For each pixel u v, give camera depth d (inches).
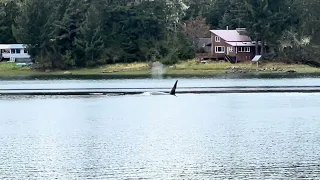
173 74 4926.2
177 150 1694.1
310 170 1438.2
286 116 2335.1
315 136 1867.6
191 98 3053.6
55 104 2849.4
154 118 2352.4
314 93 3189.0
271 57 5438.0
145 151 1688.0
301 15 5487.2
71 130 2078.0
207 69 5187.0
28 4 5413.4
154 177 1408.7
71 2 5457.7
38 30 5423.2
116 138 1900.8
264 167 1473.9
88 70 5329.7
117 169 1485.0
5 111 2615.7
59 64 5403.5
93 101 2955.2
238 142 1793.8
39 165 1534.2
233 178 1386.6
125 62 5482.3
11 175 1439.5
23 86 3836.1
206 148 1713.8
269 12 5413.4
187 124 2181.3
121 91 3346.5
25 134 2001.7
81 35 5433.1
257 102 2829.7
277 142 1777.8
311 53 5364.2
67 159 1598.2
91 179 1400.1
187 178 1395.2
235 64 5349.4
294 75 4704.7
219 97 3085.6
